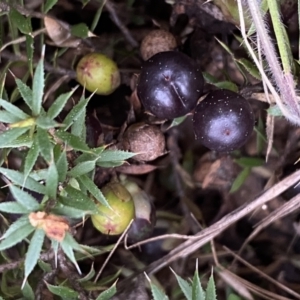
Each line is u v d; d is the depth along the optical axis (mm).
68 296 83
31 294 86
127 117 100
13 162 105
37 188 71
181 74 83
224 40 106
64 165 72
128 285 102
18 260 89
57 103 71
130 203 91
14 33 100
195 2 102
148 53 100
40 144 69
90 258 106
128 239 100
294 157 103
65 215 70
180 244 103
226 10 97
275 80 84
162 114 86
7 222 95
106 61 97
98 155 75
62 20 107
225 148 85
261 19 80
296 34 100
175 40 102
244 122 83
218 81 96
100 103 107
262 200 96
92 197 87
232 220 98
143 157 95
